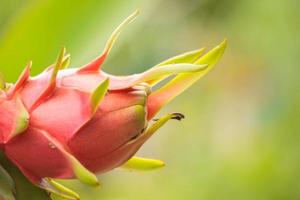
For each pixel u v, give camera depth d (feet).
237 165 7.90
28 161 4.12
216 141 8.73
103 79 4.12
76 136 4.07
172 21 8.85
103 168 4.09
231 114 9.09
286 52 8.38
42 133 4.09
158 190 8.04
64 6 4.69
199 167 8.18
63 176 4.11
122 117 4.04
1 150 4.14
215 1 9.15
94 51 4.74
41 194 4.21
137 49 8.23
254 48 8.84
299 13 8.38
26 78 4.15
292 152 7.85
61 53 4.10
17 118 4.09
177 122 9.03
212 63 4.19
